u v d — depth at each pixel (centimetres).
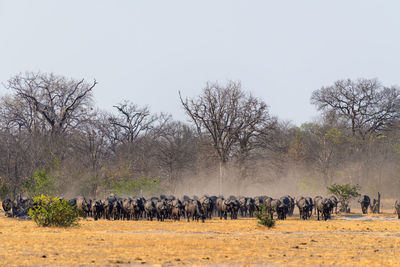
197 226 14062
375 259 8012
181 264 7438
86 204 18312
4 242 9675
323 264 7562
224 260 7812
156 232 12356
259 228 13500
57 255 8069
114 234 11606
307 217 18350
